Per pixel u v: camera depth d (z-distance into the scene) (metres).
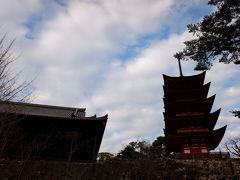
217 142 33.75
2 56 8.11
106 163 25.31
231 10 13.45
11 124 9.66
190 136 33.06
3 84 8.05
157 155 29.75
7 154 13.74
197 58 14.38
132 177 25.42
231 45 13.43
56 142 23.14
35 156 15.82
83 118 24.08
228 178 26.00
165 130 35.69
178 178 26.73
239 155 24.22
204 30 13.75
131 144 33.72
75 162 23.12
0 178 12.41
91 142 25.08
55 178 20.02
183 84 36.94
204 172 27.20
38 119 22.94
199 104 34.53
